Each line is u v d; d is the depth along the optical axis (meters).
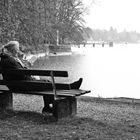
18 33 20.61
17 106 10.33
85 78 26.28
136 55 64.19
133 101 11.67
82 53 75.62
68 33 53.00
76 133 6.90
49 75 7.95
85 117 8.50
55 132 6.96
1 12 18.73
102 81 24.28
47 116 8.31
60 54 65.94
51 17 25.73
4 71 8.51
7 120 7.95
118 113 9.62
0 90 8.86
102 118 8.88
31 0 20.12
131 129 7.39
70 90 8.39
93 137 6.67
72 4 33.72
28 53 22.23
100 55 66.69
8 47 9.15
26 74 8.23
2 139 6.45
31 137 6.59
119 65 40.38
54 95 7.97
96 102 11.42
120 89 19.92
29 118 8.17
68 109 8.29
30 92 8.33
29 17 20.58
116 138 6.66
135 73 30.44
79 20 61.75
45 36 25.38
